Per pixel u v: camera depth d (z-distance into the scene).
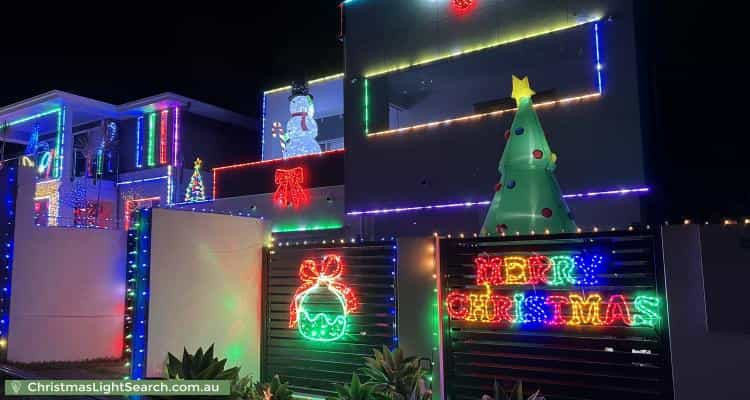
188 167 22.80
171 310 7.57
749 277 5.16
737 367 5.25
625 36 12.80
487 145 14.41
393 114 18.42
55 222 21.33
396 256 7.29
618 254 5.92
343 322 7.70
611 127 12.77
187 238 7.86
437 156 15.19
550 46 13.99
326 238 17.45
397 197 15.76
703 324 5.43
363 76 16.81
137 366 7.34
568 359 6.19
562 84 14.96
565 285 6.14
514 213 7.34
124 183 23.53
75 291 11.11
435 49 15.56
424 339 6.97
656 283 5.69
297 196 18.20
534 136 7.66
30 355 10.44
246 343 8.36
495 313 6.43
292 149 19.06
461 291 6.73
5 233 10.65
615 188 12.59
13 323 10.30
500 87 16.45
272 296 8.62
